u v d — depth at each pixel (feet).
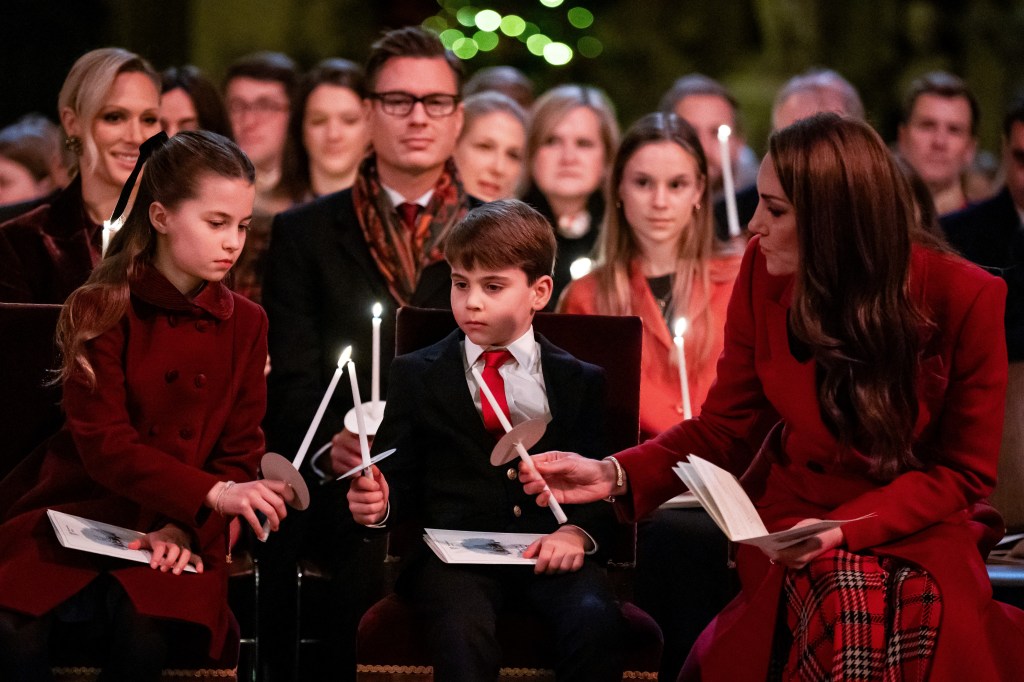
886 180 29.17
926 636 27.61
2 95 95.45
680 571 37.01
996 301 29.84
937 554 28.71
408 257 42.09
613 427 33.55
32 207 42.78
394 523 31.01
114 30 100.27
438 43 43.42
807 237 29.19
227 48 105.50
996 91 109.29
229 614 30.07
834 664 27.07
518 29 93.30
